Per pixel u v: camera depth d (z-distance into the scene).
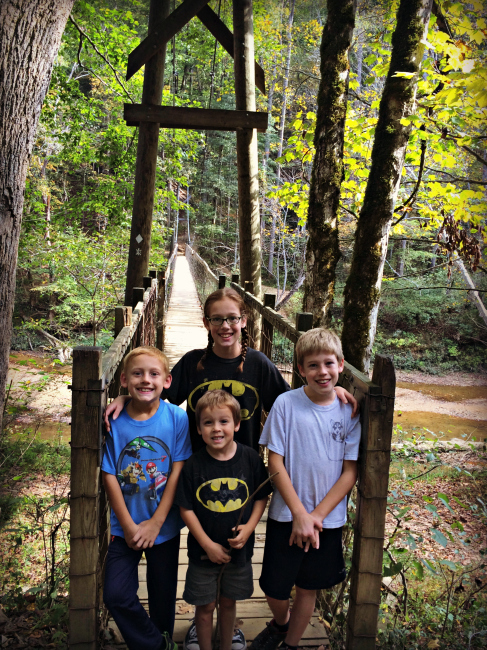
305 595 1.93
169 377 1.93
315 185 4.73
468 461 7.86
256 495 1.97
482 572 3.92
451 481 7.05
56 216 11.48
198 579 1.92
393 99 4.18
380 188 4.23
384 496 1.73
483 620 2.92
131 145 10.52
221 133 33.00
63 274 14.28
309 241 4.79
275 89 20.64
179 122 6.38
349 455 1.83
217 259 32.69
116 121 11.09
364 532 1.75
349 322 4.35
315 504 1.86
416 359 17.34
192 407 2.19
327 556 1.89
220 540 1.90
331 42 4.61
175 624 2.34
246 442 2.20
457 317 17.67
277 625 2.07
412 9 4.10
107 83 11.44
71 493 1.64
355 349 4.34
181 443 1.95
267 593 1.94
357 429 1.84
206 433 1.87
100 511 1.94
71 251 12.06
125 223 11.01
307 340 1.83
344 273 17.02
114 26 10.53
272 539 1.94
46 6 3.25
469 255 4.88
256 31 15.02
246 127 6.45
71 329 17.47
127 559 1.84
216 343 2.16
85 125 11.43
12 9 3.12
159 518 1.84
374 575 1.77
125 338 2.53
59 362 6.06
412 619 3.04
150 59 6.49
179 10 6.29
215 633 2.03
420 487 6.84
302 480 1.86
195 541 1.95
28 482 5.66
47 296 18.31
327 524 1.86
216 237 33.62
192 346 8.80
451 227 4.86
